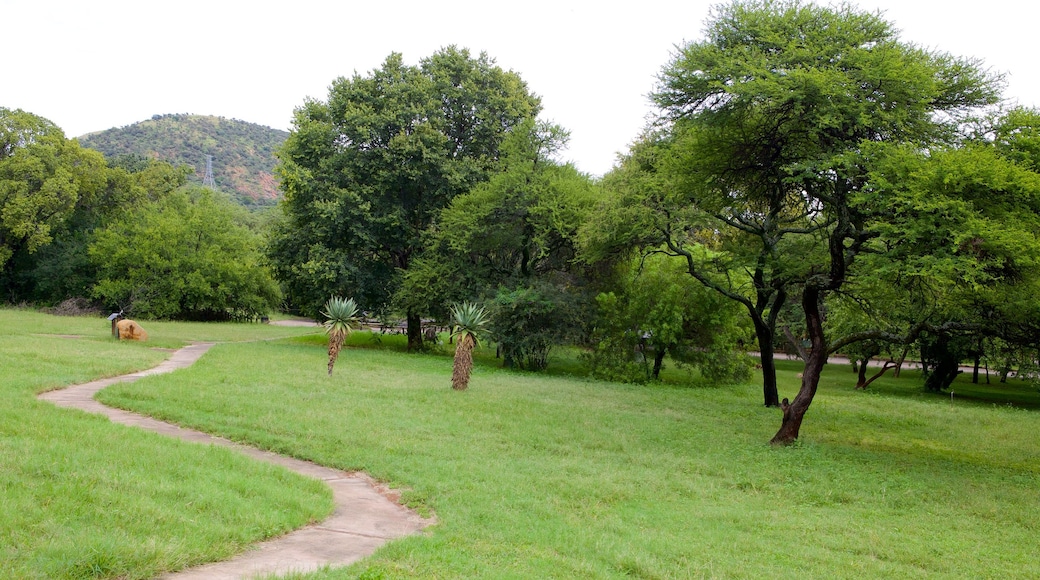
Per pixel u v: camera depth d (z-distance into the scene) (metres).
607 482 10.76
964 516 10.73
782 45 15.84
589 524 8.56
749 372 33.25
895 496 11.63
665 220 22.86
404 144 34.50
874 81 14.76
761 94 14.70
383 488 9.84
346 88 37.19
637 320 31.25
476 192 32.53
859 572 7.52
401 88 36.47
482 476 10.55
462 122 38.09
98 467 7.82
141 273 55.50
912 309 19.67
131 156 81.81
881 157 14.22
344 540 7.15
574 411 18.56
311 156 36.81
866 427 20.83
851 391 33.72
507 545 7.32
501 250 34.91
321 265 33.53
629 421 17.73
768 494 11.38
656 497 10.41
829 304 28.45
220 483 8.20
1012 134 14.30
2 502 6.16
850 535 9.09
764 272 22.69
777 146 16.88
